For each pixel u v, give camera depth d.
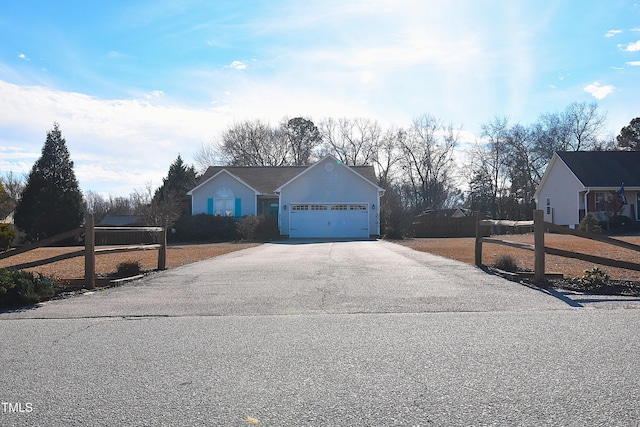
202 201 37.66
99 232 11.52
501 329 6.54
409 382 4.57
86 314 8.18
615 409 3.93
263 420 3.84
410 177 62.00
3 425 3.83
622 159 39.03
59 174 38.75
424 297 9.02
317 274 12.36
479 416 3.84
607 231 33.53
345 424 3.75
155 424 3.81
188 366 5.17
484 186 60.31
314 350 5.68
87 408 4.13
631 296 9.10
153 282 11.77
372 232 35.12
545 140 56.31
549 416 3.82
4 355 5.71
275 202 39.06
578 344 5.72
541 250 10.62
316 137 64.31
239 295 9.64
